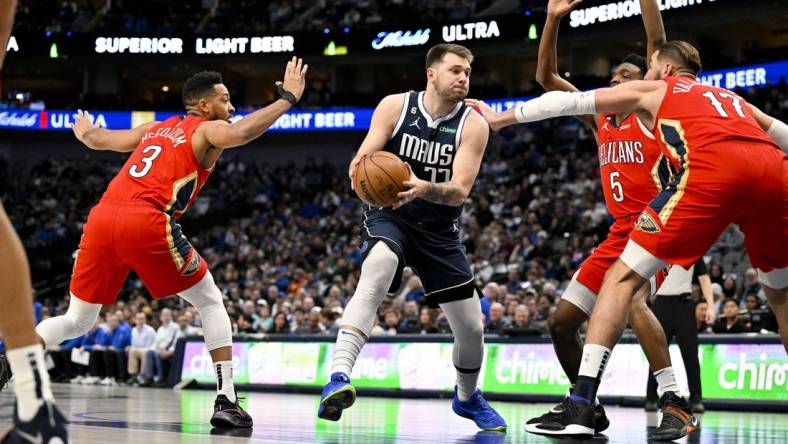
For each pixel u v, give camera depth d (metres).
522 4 22.58
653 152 3.95
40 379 1.89
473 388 4.24
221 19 26.42
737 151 3.30
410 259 3.97
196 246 22.30
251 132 3.87
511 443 3.28
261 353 10.47
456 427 4.32
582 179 19.17
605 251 4.11
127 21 25.69
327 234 20.73
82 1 27.28
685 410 4.05
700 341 7.85
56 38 24.19
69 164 26.00
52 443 1.84
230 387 4.05
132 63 26.02
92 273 3.96
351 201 22.86
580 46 22.02
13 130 25.83
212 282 4.12
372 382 9.51
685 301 6.85
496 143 22.36
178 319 12.47
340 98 24.12
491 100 22.47
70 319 4.01
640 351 8.03
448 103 3.95
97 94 25.05
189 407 5.97
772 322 8.63
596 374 3.45
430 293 4.04
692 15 17.89
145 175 3.92
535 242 16.61
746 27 20.70
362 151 3.88
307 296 12.60
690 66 3.74
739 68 18.19
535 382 8.54
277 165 25.95
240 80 28.48
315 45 23.30
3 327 1.89
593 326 3.45
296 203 23.42
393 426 4.34
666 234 3.37
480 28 21.08
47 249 21.91
